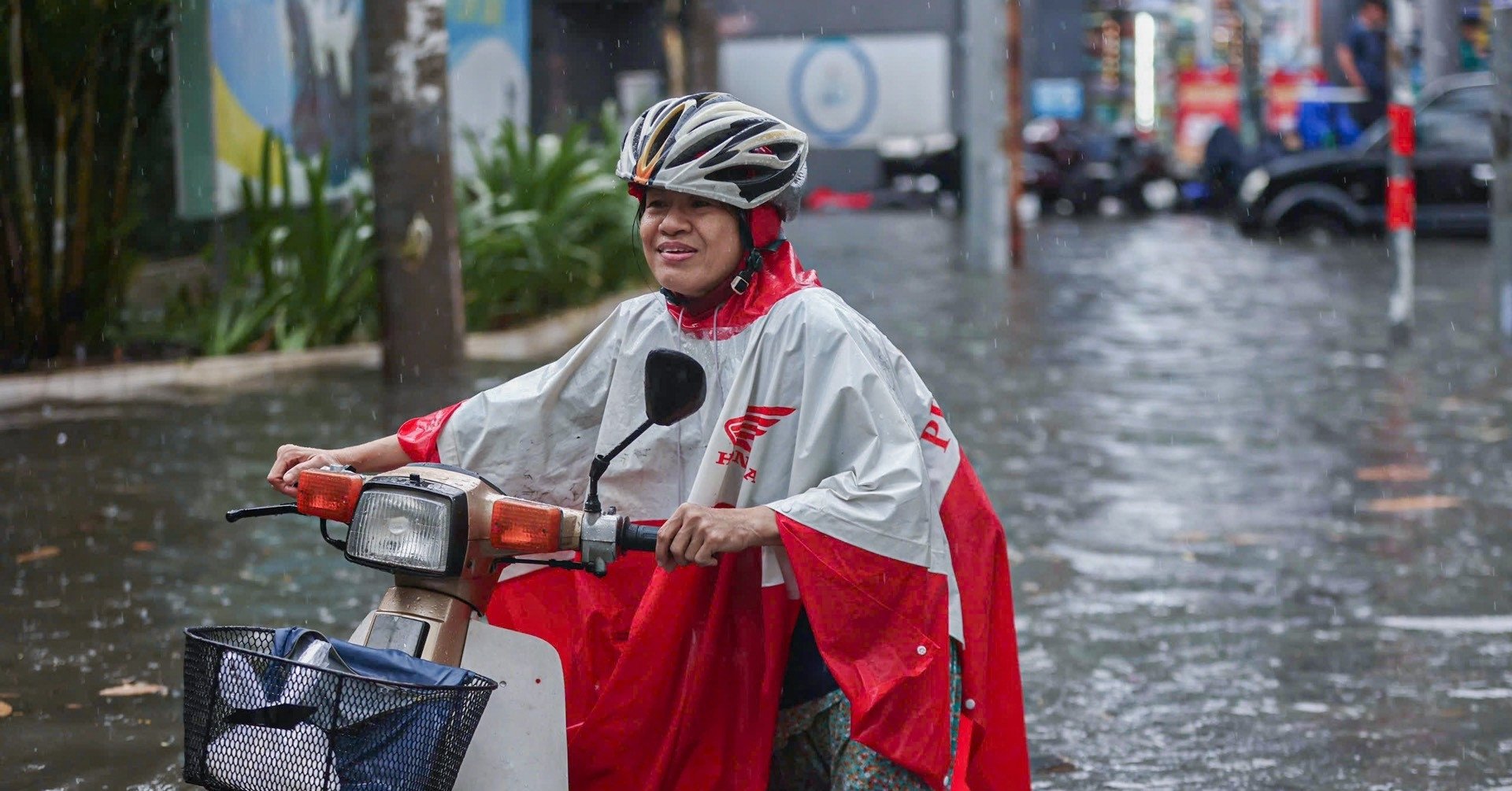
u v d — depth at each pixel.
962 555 2.90
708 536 2.67
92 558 6.08
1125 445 8.70
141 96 10.99
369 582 5.88
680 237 2.92
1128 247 23.45
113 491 7.12
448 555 2.64
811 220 30.59
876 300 16.09
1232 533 6.81
